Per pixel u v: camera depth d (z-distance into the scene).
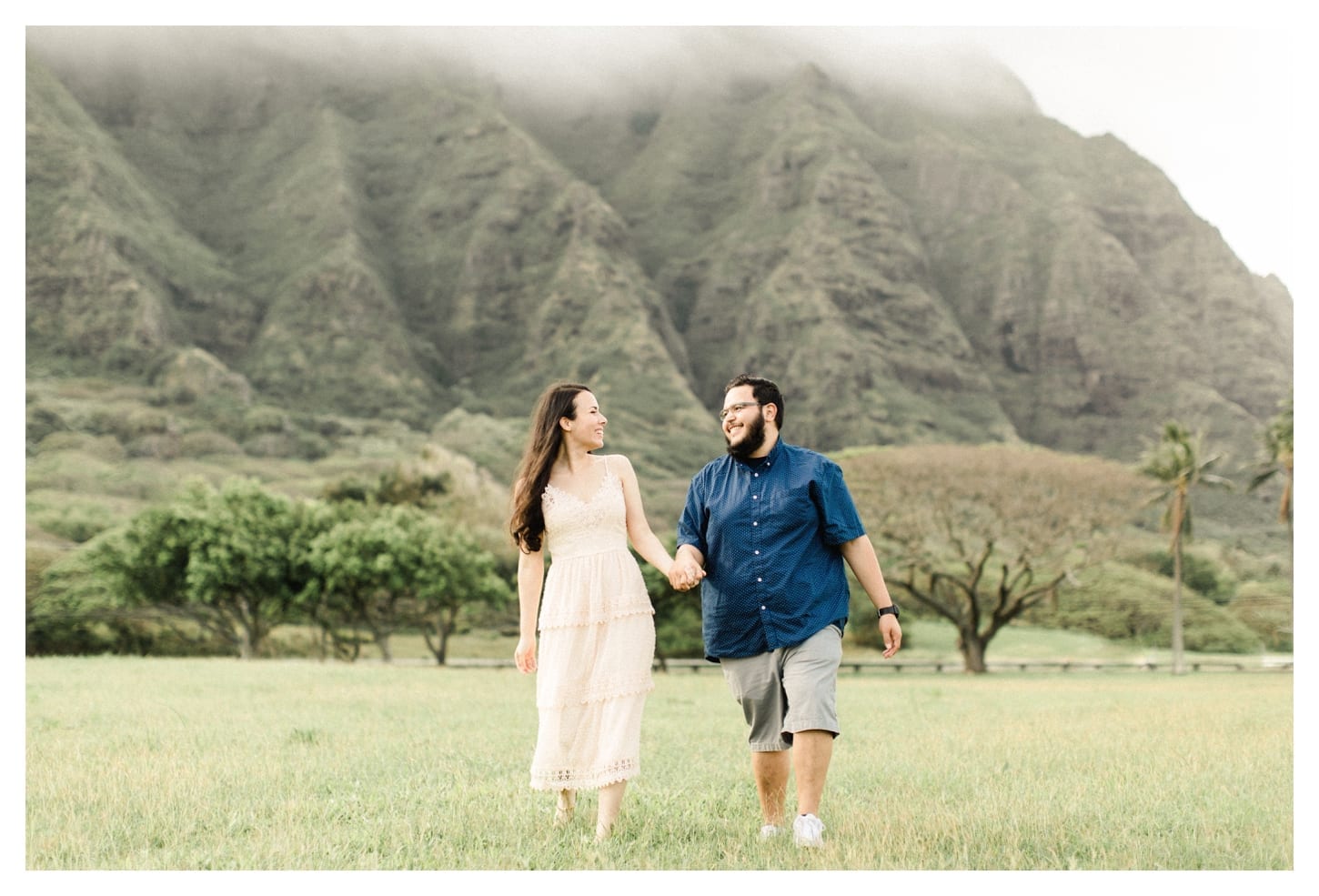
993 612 47.69
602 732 5.12
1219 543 122.69
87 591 61.03
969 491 46.62
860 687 25.16
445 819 5.29
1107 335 185.12
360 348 168.12
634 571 5.32
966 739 9.41
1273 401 181.25
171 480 122.81
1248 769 7.32
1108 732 10.11
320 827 5.13
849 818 5.40
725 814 5.55
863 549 5.25
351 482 99.12
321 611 52.12
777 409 5.31
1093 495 46.72
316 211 186.38
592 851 4.66
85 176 167.38
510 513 5.41
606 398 155.50
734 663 5.21
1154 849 4.88
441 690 15.87
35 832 5.04
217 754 7.46
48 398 136.12
